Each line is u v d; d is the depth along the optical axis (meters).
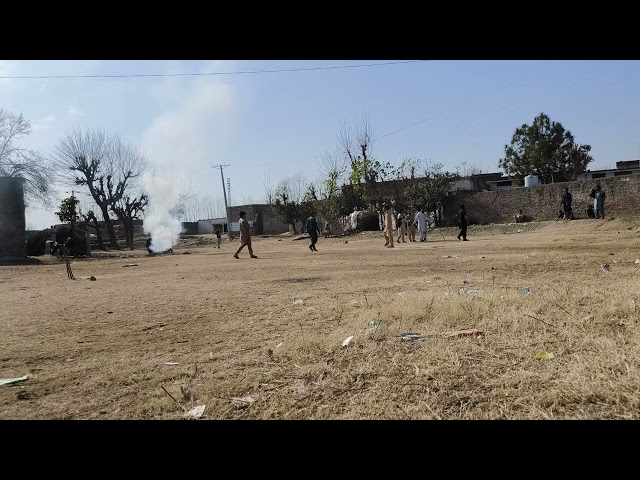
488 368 3.74
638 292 5.94
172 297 9.30
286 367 4.27
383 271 11.91
